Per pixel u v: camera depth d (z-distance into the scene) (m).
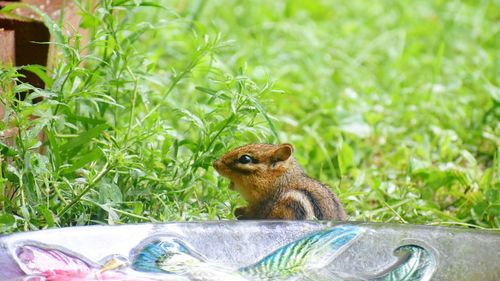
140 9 13.40
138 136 10.71
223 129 10.98
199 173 11.91
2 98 9.78
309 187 11.01
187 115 10.98
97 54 13.74
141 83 12.73
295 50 20.95
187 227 8.86
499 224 12.14
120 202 10.02
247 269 8.55
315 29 22.69
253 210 11.16
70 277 7.95
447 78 20.03
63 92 10.48
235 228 8.91
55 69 11.15
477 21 24.00
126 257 8.41
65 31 11.79
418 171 13.55
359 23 23.94
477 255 8.77
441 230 9.01
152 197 10.69
